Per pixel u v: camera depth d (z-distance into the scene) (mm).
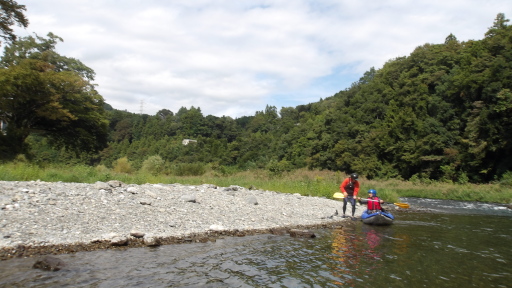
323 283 5496
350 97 85125
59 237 6871
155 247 7133
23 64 29266
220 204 12086
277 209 12898
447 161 41875
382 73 80938
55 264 5445
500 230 11266
